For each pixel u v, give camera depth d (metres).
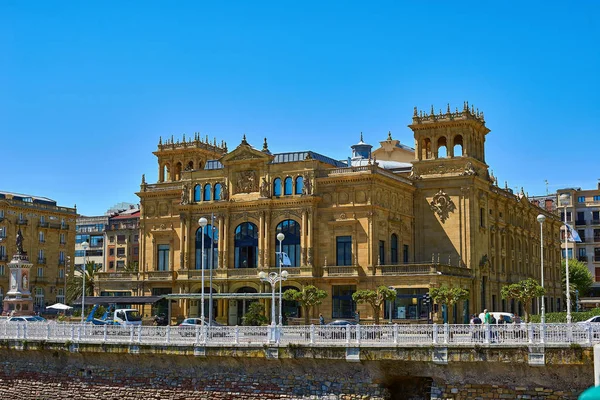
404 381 54.66
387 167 121.25
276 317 98.56
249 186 104.12
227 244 103.88
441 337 51.66
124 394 60.19
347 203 98.69
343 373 53.72
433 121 107.56
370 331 53.47
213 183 106.88
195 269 106.31
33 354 64.50
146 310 110.44
